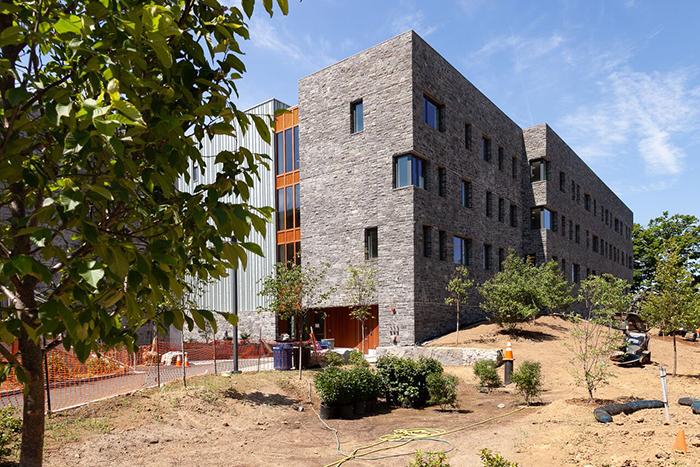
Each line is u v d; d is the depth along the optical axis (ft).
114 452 25.93
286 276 59.31
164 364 72.43
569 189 122.11
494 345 65.77
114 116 6.09
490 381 48.01
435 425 33.76
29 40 6.86
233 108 8.46
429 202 76.28
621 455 21.53
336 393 36.99
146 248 7.67
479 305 85.92
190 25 8.93
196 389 40.06
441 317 76.28
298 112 89.56
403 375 42.37
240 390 42.65
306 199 86.12
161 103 7.70
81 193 6.17
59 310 6.04
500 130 102.58
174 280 7.28
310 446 29.25
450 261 80.48
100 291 7.16
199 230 7.90
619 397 35.27
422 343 70.03
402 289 71.87
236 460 25.91
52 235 6.42
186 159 8.25
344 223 80.43
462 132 88.17
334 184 82.48
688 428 25.17
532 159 109.70
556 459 22.20
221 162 9.07
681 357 65.16
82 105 5.92
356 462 25.46
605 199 157.38
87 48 6.51
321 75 86.17
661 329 47.47
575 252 122.72
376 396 40.75
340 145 82.28
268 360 76.07
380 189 76.28
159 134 7.25
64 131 6.95
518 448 24.80
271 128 9.27
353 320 81.46
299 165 88.33
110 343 7.63
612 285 38.99
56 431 27.58
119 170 6.52
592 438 24.59
